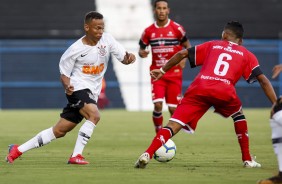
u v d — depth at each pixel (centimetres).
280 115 2023
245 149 2602
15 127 5297
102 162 2780
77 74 2675
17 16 9819
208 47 2539
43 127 5288
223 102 2495
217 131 4928
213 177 2259
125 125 5578
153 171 2425
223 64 2491
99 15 2636
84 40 2662
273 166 2623
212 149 3466
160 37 3975
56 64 9125
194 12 9981
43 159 2892
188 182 2133
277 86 9094
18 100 9094
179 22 9894
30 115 7125
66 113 2683
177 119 2475
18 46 9069
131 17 10006
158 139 2458
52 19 9831
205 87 2461
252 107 9175
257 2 10088
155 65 4019
